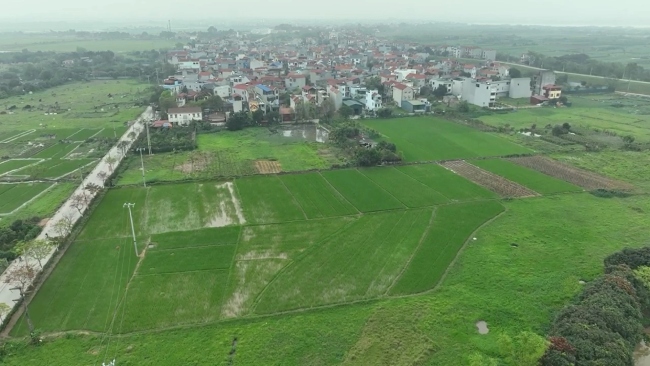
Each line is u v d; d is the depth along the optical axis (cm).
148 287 5212
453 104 15188
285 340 4356
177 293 5103
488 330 4500
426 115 14112
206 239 6334
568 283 5219
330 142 11144
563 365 3659
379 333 4441
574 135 11625
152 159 9900
